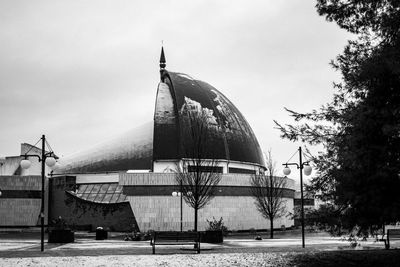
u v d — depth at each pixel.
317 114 15.95
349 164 13.70
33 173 66.31
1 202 55.47
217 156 57.16
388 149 13.43
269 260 18.36
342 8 15.16
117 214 52.16
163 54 69.31
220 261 18.30
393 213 13.54
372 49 15.06
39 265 17.28
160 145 57.34
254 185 52.69
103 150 62.88
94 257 20.02
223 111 62.00
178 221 49.91
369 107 13.65
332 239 35.53
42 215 23.95
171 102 60.38
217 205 51.19
